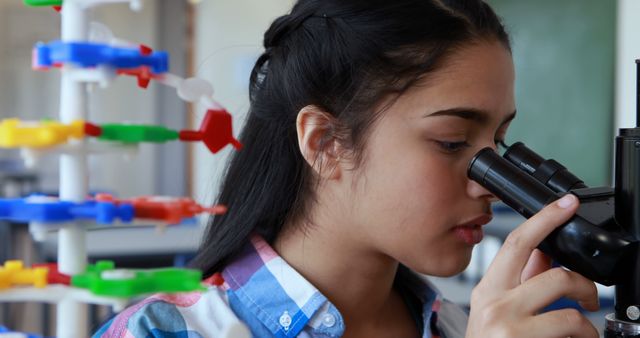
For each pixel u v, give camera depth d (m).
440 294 1.13
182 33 5.87
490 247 3.45
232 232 1.04
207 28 5.87
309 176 1.00
